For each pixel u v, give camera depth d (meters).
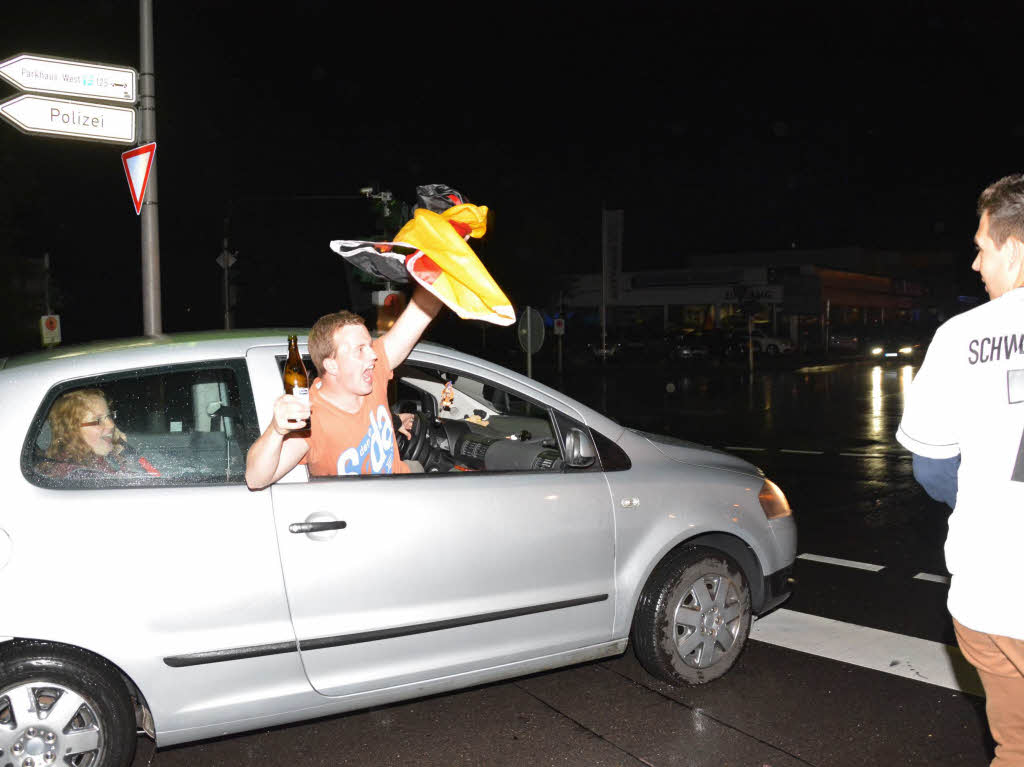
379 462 3.47
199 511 3.08
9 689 2.89
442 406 5.20
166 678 3.01
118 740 3.03
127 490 3.04
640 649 4.07
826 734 3.70
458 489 3.53
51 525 2.91
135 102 8.84
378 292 8.43
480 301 3.17
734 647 4.23
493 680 3.66
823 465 11.06
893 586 5.86
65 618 2.88
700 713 3.91
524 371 36.31
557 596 3.72
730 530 4.18
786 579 4.48
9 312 23.12
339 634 3.24
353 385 3.31
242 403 3.27
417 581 3.38
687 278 52.97
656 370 36.38
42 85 8.23
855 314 57.09
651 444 4.20
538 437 4.75
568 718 3.89
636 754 3.55
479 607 3.52
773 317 50.34
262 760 3.54
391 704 4.06
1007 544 2.07
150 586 2.99
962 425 2.17
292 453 3.04
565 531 3.73
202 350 3.31
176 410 3.20
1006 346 2.09
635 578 3.93
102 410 3.10
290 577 3.16
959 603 2.16
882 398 21.39
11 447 2.95
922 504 8.50
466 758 3.54
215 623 3.07
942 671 4.36
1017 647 2.07
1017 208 2.14
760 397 22.84
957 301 69.12
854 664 4.46
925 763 3.45
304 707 3.25
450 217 3.32
